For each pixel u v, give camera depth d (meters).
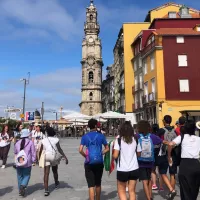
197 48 38.41
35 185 9.91
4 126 14.55
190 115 32.47
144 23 53.78
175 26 44.00
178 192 8.59
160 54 38.44
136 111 50.16
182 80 38.09
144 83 43.78
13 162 16.48
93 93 98.25
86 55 99.81
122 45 56.78
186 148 6.17
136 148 6.47
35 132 15.35
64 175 11.84
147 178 7.25
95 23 101.31
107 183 10.20
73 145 28.75
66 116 39.00
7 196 8.38
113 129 51.78
